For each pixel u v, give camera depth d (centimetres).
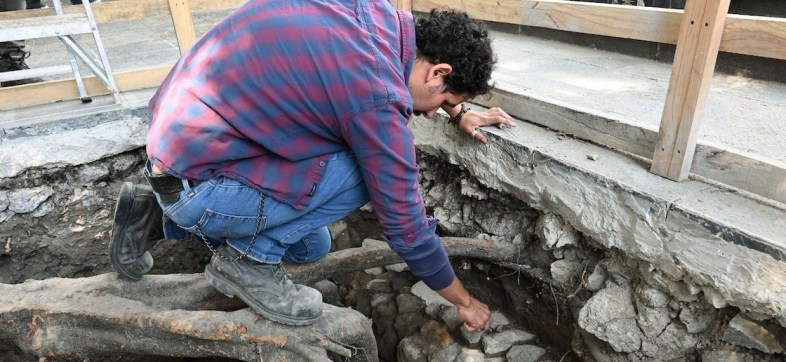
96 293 162
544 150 174
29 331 157
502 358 190
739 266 130
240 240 143
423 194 232
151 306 161
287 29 109
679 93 143
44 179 218
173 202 131
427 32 117
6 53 277
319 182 130
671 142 149
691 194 145
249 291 147
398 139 111
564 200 169
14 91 222
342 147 128
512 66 247
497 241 198
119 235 154
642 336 158
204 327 148
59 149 215
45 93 229
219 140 120
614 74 231
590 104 194
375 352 163
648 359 158
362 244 225
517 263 196
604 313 164
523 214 196
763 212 136
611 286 166
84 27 210
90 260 236
